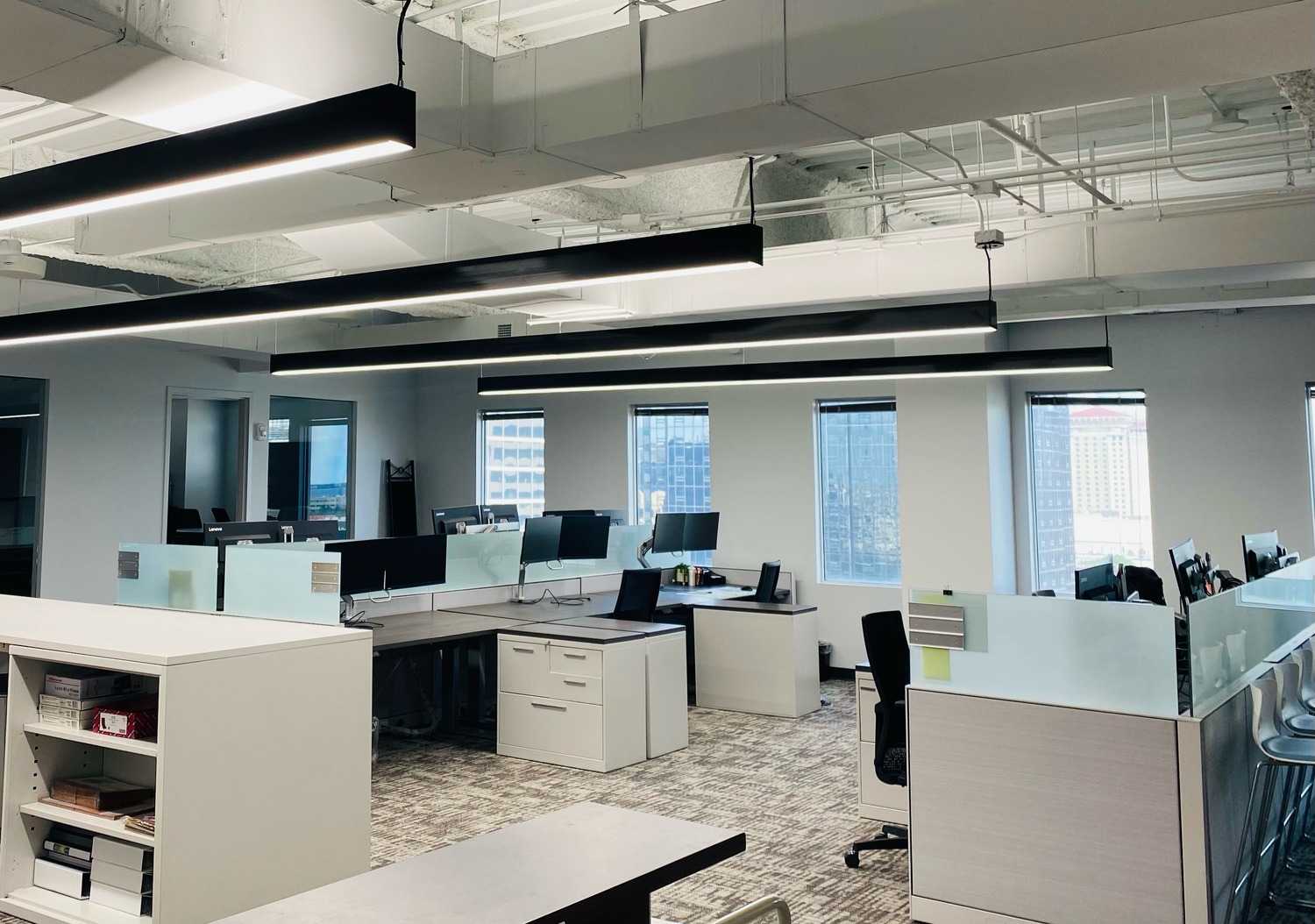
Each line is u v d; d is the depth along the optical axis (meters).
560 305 6.87
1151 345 8.38
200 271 6.61
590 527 7.94
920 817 3.90
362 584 6.27
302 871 3.66
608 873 1.87
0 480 8.66
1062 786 3.60
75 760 4.00
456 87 3.27
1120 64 2.64
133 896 3.53
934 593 3.93
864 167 5.89
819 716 7.54
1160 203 5.46
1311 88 3.35
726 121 3.08
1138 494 8.64
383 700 6.85
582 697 6.06
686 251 4.00
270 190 4.80
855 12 2.81
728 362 10.12
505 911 1.69
